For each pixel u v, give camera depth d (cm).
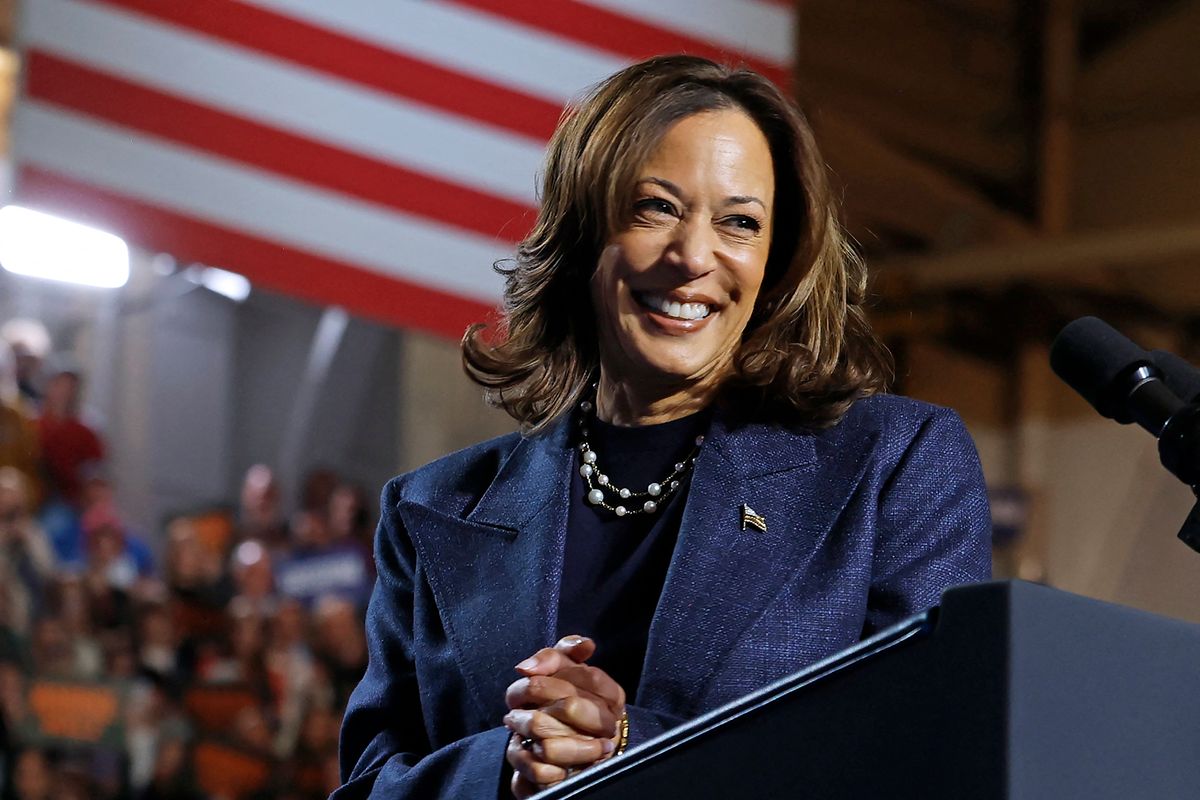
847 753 161
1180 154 1574
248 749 1155
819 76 1536
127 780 1115
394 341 1920
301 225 720
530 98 757
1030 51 1627
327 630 1243
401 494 310
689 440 283
